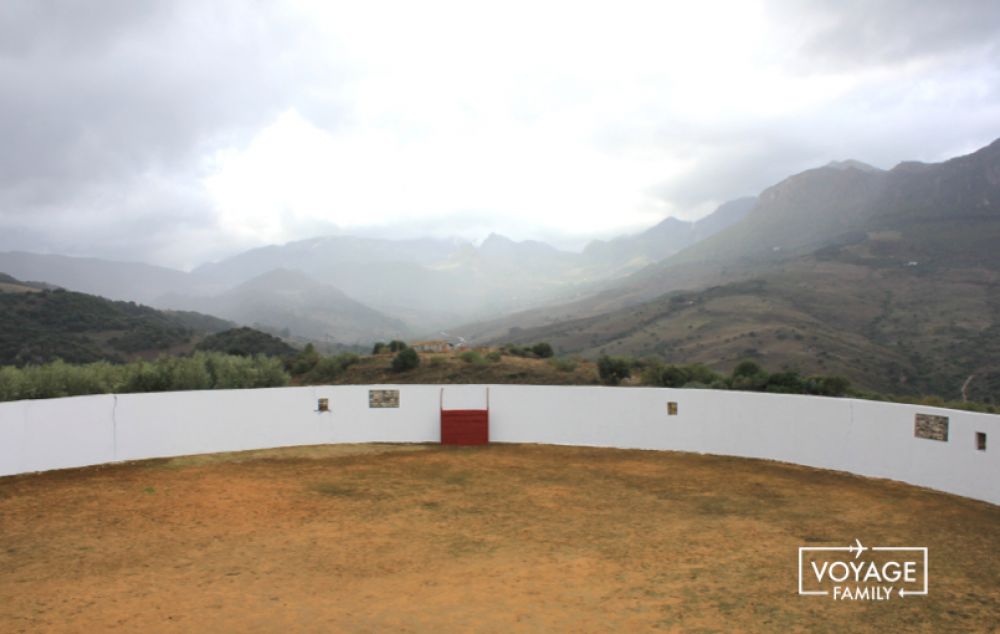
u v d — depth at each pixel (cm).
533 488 1445
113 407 1709
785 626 744
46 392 2238
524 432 2034
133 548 1027
